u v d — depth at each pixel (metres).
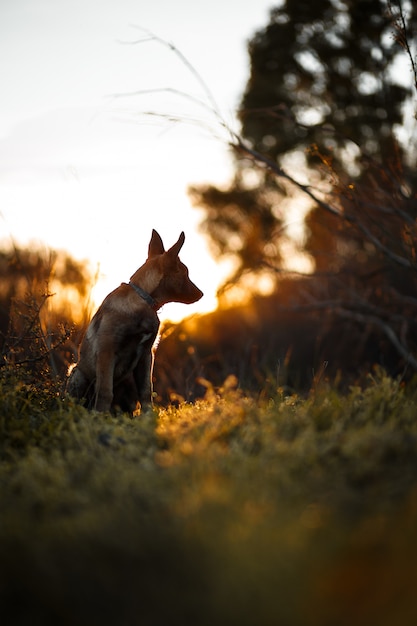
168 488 3.77
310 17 19.78
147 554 3.12
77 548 3.18
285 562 2.97
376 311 12.05
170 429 4.98
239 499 3.49
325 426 4.70
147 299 6.75
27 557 3.10
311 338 14.65
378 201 12.27
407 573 2.90
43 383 6.73
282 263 18.94
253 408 5.16
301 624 2.76
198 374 9.49
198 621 2.80
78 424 5.28
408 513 3.29
